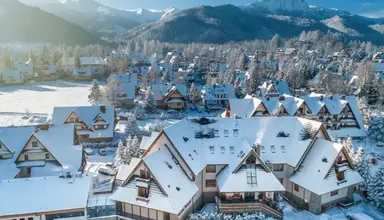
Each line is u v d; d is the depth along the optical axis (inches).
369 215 1647.4
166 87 4461.1
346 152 1697.8
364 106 3435.0
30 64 6791.3
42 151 2026.3
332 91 4672.7
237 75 5585.6
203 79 6456.7
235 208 1608.0
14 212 1428.4
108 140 2869.1
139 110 4079.7
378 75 5236.2
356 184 1713.8
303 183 1660.9
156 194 1504.7
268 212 1616.6
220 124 1900.8
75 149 2117.4
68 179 1646.2
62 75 7022.6
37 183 1590.8
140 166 1565.0
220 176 1697.8
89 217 1531.7
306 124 1863.9
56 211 1469.0
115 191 1649.9
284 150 1808.6
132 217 1550.2
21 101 4677.7
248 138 1850.4
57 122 2864.2
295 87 5270.7
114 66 6988.2
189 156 1684.3
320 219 1589.6
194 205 1673.2
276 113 2878.9
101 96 4503.0
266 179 1636.3
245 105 2970.0
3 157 1985.7
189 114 3964.1
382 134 2812.5
